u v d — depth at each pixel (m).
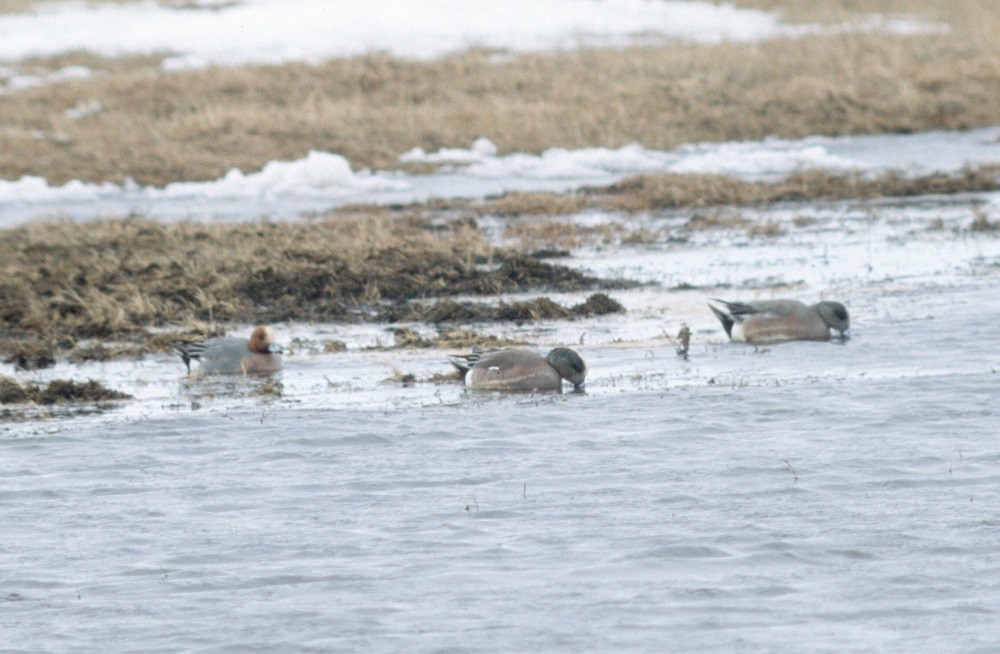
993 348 25.23
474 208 48.53
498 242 40.88
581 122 62.28
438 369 25.61
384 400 23.14
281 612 13.48
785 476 17.69
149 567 15.01
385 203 50.12
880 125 62.06
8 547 15.78
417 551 15.21
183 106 65.44
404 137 60.78
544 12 82.12
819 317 26.72
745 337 26.83
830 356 25.22
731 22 80.69
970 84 65.81
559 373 23.56
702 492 17.11
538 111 63.38
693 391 22.86
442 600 13.67
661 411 21.53
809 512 16.16
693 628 12.75
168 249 38.91
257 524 16.42
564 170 56.19
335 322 31.23
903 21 80.25
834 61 69.81
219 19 82.19
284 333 30.03
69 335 29.72
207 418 21.94
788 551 14.81
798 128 61.88
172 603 13.87
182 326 30.81
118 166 56.19
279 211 48.81
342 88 68.50
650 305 31.53
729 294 32.25
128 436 20.91
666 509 16.44
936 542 14.97
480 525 16.08
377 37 77.31
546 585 14.00
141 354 28.16
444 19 80.38
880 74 67.31
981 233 39.78
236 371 25.47
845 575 14.06
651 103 64.44
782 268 35.56
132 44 77.62
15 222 47.12
